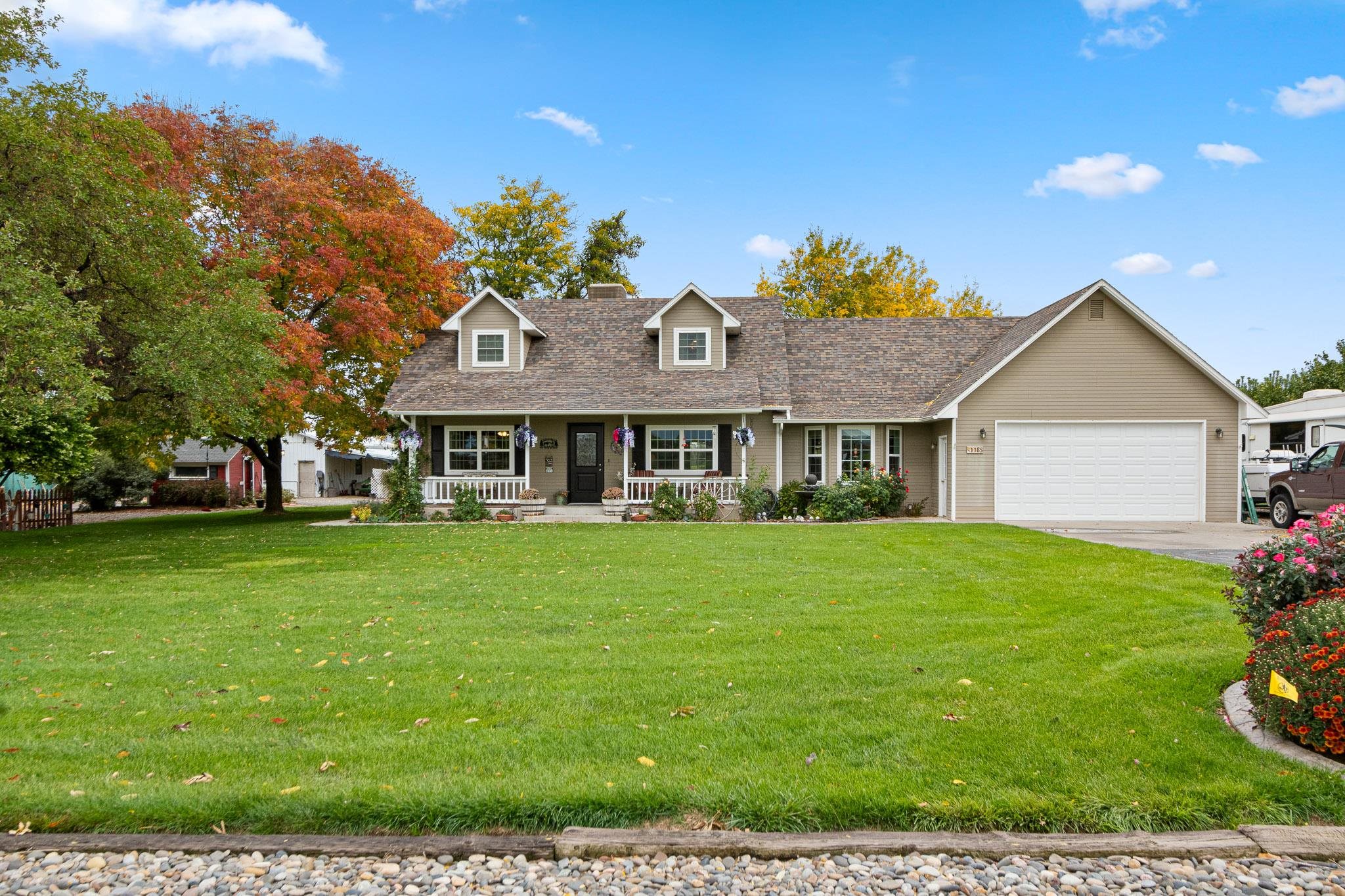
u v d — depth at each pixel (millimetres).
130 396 15164
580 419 22000
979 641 6859
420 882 3287
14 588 10328
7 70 13273
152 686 5828
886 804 3723
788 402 21000
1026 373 19844
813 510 20125
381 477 30422
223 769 4250
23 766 4301
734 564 11680
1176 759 4215
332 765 4281
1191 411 19562
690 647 6773
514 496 21688
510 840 3514
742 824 3662
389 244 22172
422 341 23875
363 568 11953
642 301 25422
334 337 21891
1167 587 9328
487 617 8125
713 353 22406
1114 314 19672
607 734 4699
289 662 6465
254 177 21531
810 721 4883
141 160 17734
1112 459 19734
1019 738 4527
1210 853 3406
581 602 8836
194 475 41250
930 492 22000
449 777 4086
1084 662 6160
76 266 13961
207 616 8367
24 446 14086
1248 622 5754
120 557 13852
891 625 7508
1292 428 25188
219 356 13953
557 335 24031
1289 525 17828
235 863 3416
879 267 41656
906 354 23484
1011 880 3250
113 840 3541
